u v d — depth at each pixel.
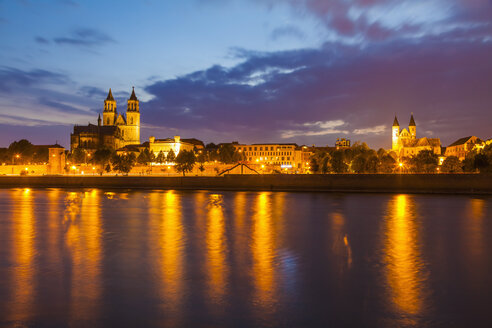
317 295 14.98
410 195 63.62
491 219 36.44
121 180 85.06
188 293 15.12
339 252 22.44
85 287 15.85
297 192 71.88
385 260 20.56
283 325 12.33
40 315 13.05
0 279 16.95
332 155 133.88
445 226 32.41
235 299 14.50
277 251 22.69
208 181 79.19
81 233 28.80
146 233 28.75
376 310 13.52
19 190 81.75
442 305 14.01
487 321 12.64
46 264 19.47
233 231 29.80
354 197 60.69
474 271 18.39
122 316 12.98
